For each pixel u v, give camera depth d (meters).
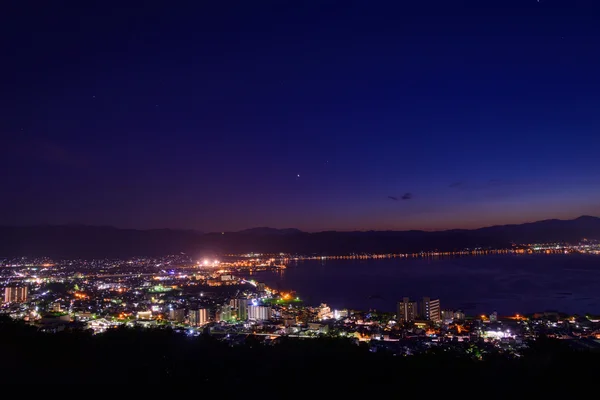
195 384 10.46
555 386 10.30
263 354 12.88
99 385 10.09
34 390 9.57
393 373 11.18
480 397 9.97
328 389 10.38
